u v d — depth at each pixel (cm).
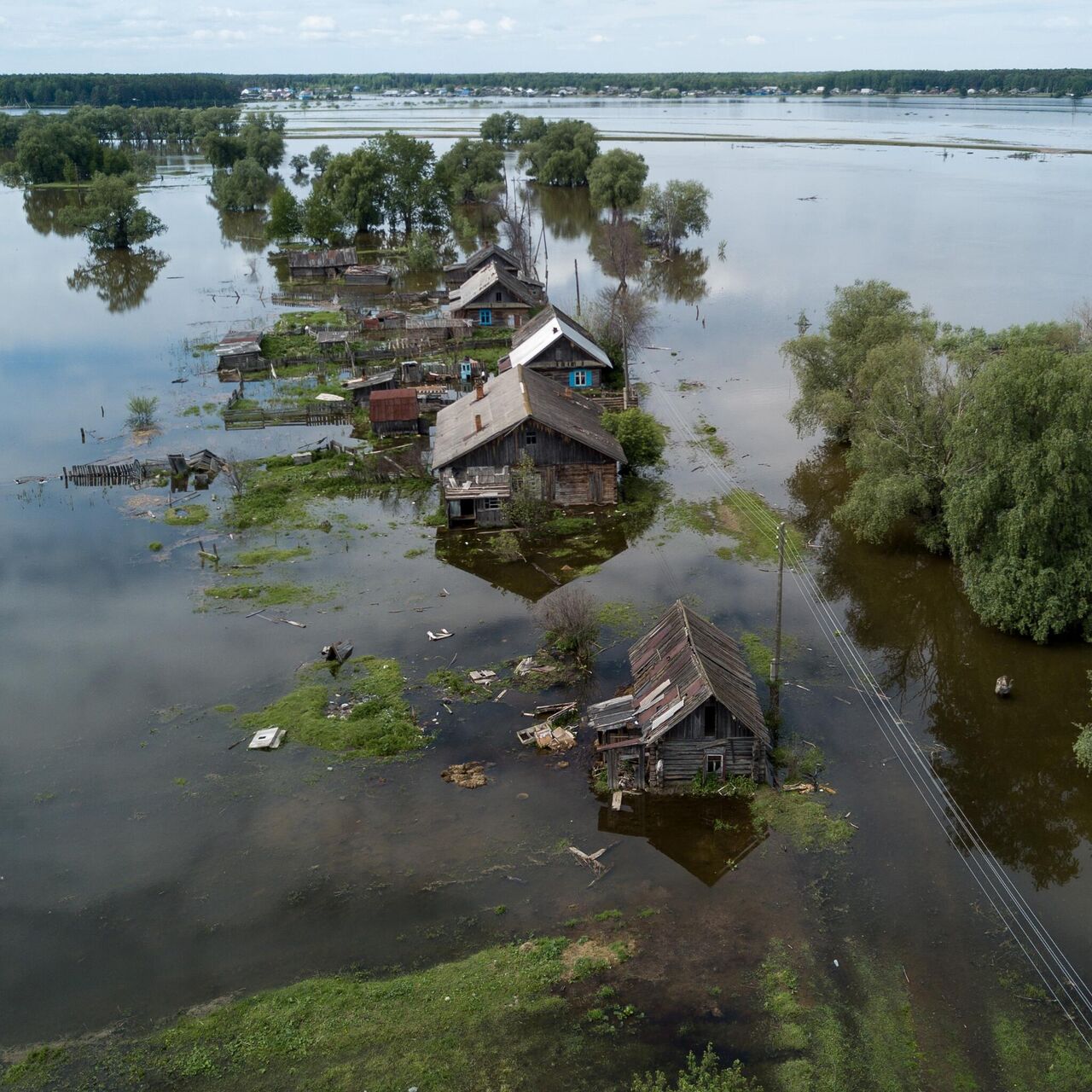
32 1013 2767
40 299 11819
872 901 3098
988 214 15725
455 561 5338
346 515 5912
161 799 3575
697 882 3183
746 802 3550
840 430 6925
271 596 4969
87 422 7581
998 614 4594
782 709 4066
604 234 14600
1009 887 3161
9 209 18925
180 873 3241
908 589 5128
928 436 5303
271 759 3769
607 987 2784
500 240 15425
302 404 7688
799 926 3000
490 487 5722
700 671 3600
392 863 3269
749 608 4828
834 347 6600
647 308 10544
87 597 4988
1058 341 5956
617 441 6159
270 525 5784
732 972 2838
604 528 5694
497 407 6066
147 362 9175
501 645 4512
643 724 3612
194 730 3947
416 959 2906
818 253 13212
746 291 11375
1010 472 4516
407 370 8075
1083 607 4494
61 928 3042
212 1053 2625
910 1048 2598
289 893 3153
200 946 2969
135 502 6116
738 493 6141
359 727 3934
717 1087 2348
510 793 3594
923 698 4206
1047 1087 2491
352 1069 2566
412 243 14200
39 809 3534
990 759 3828
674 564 5259
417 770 3712
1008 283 10994
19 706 4112
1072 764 3806
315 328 9938
